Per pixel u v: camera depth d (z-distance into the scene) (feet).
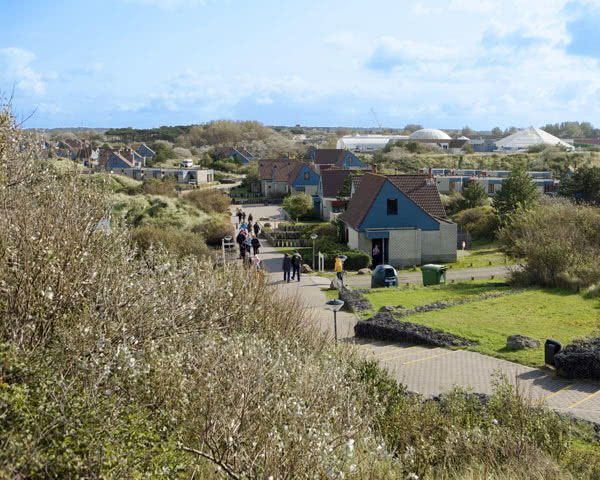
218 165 390.63
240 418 17.81
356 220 119.03
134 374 17.95
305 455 16.84
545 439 25.98
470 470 22.06
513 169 153.07
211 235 137.49
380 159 363.97
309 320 44.55
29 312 20.25
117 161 311.47
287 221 186.09
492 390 36.27
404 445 24.48
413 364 44.86
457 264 111.34
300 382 20.85
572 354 40.68
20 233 23.03
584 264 72.13
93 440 14.17
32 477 12.87
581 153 358.23
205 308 30.07
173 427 17.58
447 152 462.60
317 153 296.92
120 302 24.43
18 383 15.92
